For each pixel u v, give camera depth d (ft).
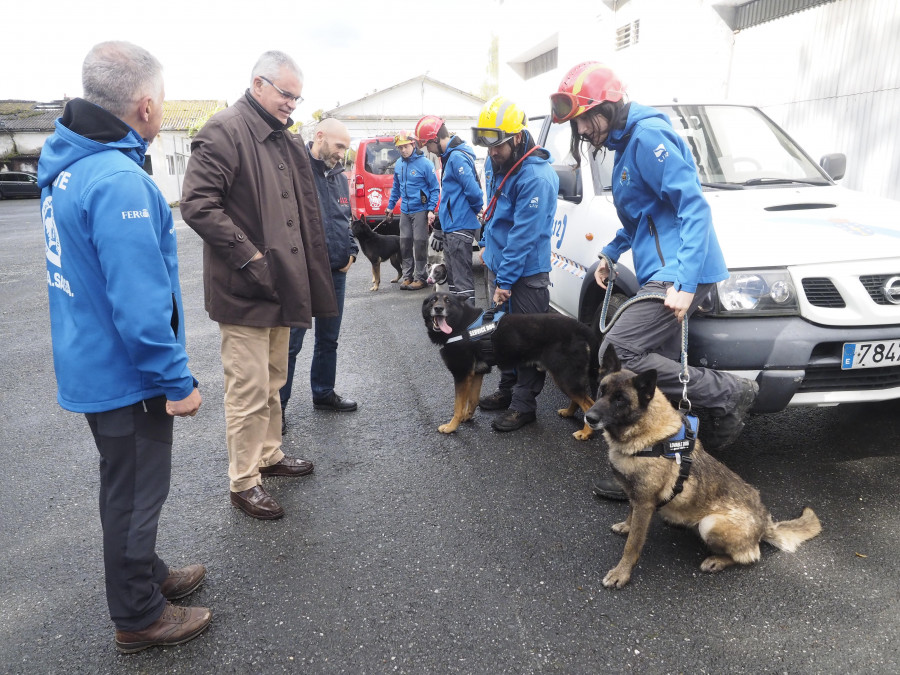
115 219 5.98
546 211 12.35
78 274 6.27
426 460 11.81
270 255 9.45
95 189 5.99
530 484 10.74
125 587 6.87
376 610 7.70
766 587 7.84
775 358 9.09
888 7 22.39
